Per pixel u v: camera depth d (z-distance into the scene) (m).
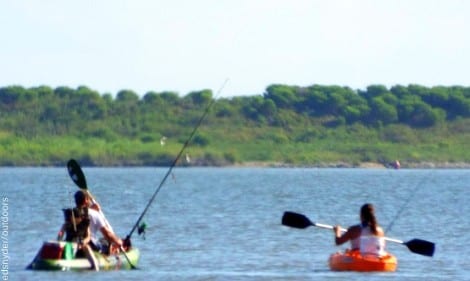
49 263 83.56
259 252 101.38
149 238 113.12
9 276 81.44
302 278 84.56
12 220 132.00
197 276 85.31
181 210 160.00
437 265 93.06
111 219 139.12
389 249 105.06
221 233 119.12
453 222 140.38
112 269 85.44
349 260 87.25
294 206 174.75
